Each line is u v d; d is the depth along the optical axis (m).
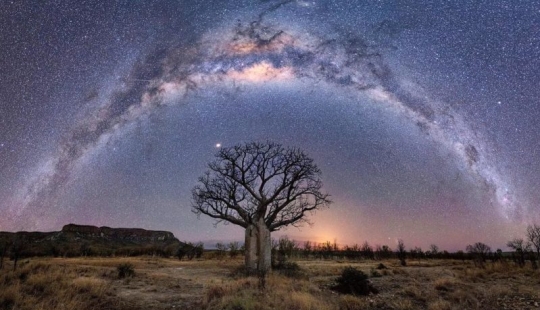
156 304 11.63
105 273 19.75
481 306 11.71
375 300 12.81
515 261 27.92
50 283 13.01
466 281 17.77
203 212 26.47
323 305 11.02
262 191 26.58
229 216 26.17
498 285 16.14
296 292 12.44
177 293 13.91
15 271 15.94
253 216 25.86
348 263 36.25
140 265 30.33
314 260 43.03
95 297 11.92
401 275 21.66
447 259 48.16
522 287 15.29
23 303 10.12
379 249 53.06
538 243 28.78
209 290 13.05
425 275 21.45
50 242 78.94
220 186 27.22
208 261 39.28
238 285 13.79
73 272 17.84
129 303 11.55
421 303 12.56
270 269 22.67
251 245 24.48
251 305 10.23
